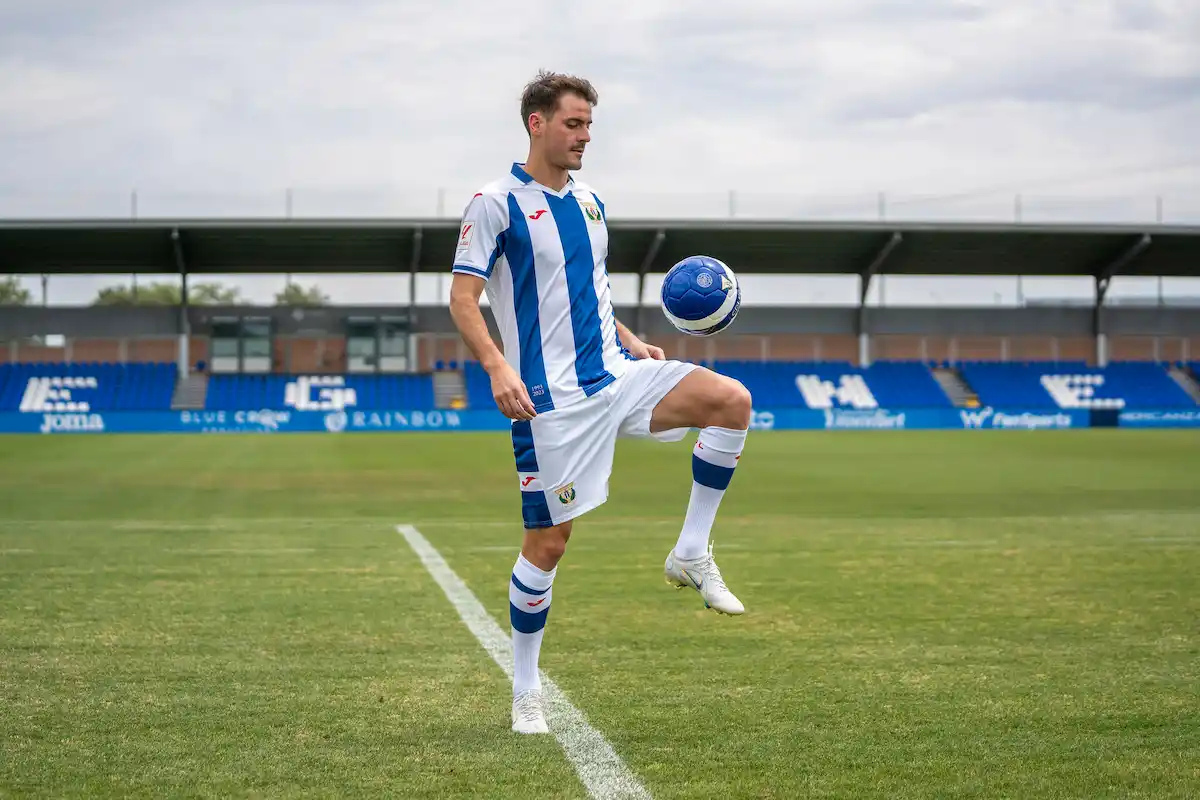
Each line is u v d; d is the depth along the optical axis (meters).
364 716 4.31
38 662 5.19
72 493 15.25
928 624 6.10
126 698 4.56
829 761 3.77
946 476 18.44
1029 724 4.20
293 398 41.22
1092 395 44.28
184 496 14.83
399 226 36.34
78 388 40.97
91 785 3.53
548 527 4.18
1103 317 44.97
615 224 37.22
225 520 11.71
